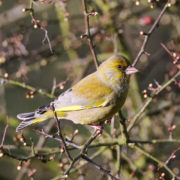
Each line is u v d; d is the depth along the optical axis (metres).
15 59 13.80
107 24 13.34
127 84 10.34
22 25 12.84
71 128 13.75
